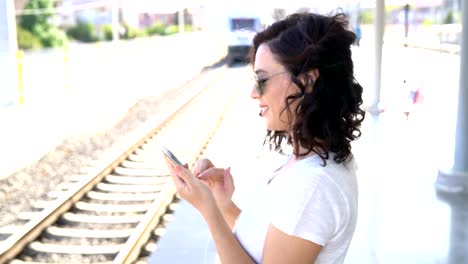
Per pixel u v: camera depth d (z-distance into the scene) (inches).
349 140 59.5
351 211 57.4
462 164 238.8
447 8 1315.2
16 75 521.3
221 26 1182.3
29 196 252.4
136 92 638.5
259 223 60.5
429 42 1248.8
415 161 295.7
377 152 318.3
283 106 59.5
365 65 767.7
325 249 58.4
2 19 514.6
